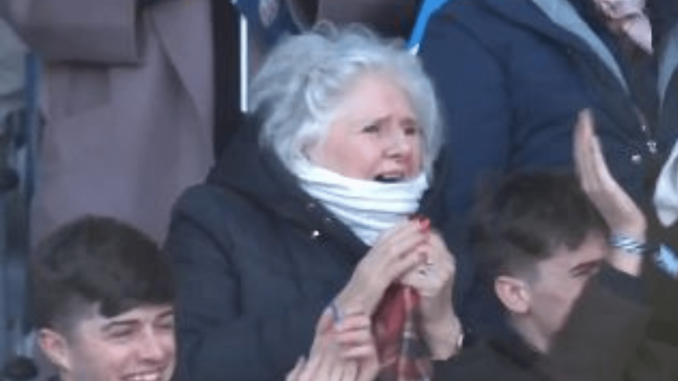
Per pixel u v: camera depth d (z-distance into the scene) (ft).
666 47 63.62
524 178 48.78
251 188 54.80
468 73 59.88
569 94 59.93
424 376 49.24
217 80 60.95
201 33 60.64
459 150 58.95
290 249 54.39
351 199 54.54
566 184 48.24
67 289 46.60
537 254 47.03
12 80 61.57
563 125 59.67
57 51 60.49
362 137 54.70
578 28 60.49
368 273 49.70
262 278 53.78
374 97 54.75
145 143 60.49
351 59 55.16
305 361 49.80
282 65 55.36
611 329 44.83
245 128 55.67
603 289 45.78
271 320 52.85
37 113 61.67
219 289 53.83
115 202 60.13
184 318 53.26
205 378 52.21
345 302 49.60
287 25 61.21
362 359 49.06
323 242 54.49
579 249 47.03
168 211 60.70
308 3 61.31
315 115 54.65
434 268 50.11
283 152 54.80
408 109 55.11
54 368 51.21
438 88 59.72
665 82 62.90
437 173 55.93
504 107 59.82
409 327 49.75
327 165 54.75
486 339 48.32
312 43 55.62
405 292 49.88
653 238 49.55
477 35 60.23
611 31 62.08
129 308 46.60
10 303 60.75
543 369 46.06
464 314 51.16
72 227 47.60
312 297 53.57
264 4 60.80
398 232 50.19
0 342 60.59
